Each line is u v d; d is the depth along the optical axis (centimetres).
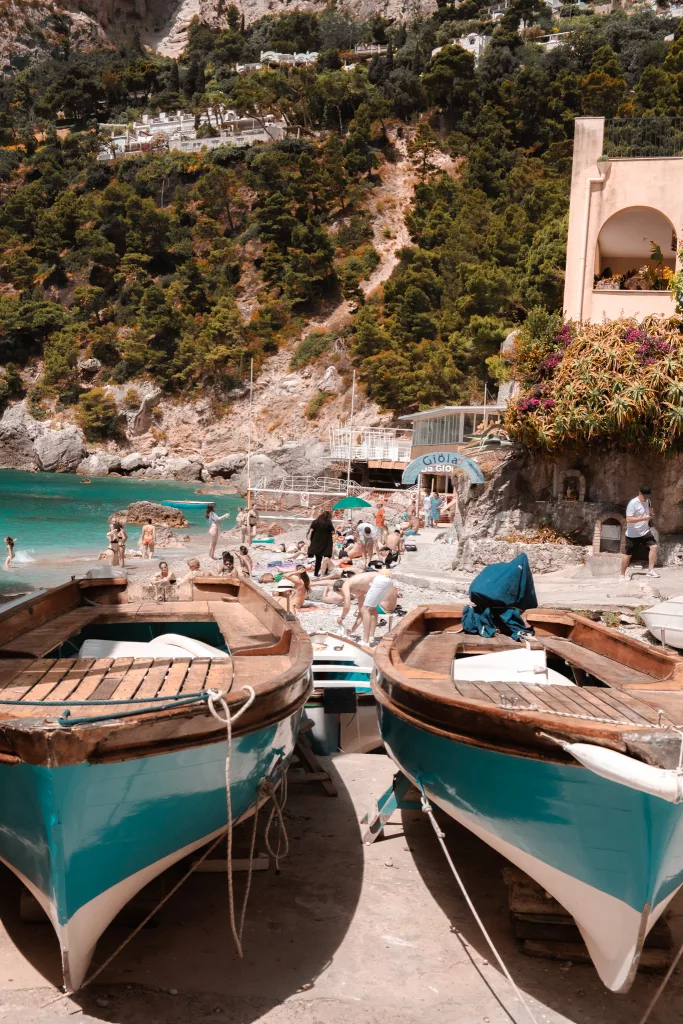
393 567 2033
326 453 6412
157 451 8794
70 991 419
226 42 17150
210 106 14288
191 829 466
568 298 2225
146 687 515
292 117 13162
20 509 4616
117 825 417
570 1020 416
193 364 9344
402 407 7781
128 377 9606
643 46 12125
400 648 645
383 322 8906
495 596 773
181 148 13225
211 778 457
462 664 620
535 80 11425
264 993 430
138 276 10731
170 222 11475
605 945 431
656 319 1784
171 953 468
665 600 1354
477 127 11406
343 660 877
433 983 444
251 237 10881
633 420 1653
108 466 8525
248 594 849
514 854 462
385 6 18838
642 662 634
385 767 771
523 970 460
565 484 1808
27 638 673
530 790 430
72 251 11531
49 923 501
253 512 3206
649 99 8625
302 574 1540
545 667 604
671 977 459
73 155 13512
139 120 15300
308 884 551
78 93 15850
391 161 11769
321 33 17425
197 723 426
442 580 1731
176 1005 419
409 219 9656
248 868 541
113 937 485
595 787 402
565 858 429
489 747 437
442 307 8350
